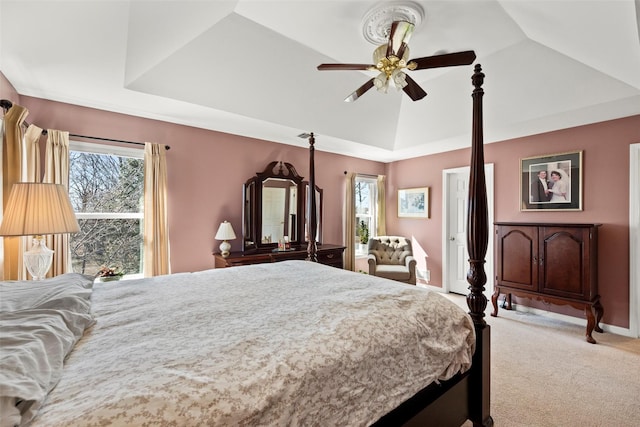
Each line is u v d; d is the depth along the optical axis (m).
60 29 1.75
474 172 1.70
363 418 1.03
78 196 2.80
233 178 3.71
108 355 0.91
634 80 2.12
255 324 1.17
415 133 4.07
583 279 2.92
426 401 1.36
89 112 2.79
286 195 4.09
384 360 1.13
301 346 1.00
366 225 5.28
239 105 2.95
